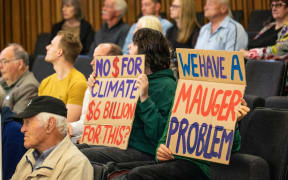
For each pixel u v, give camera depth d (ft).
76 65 30.37
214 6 29.94
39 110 17.47
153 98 20.18
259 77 25.50
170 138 17.54
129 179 17.10
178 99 17.57
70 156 17.04
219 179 17.28
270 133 17.75
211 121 16.87
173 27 33.88
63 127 17.61
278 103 21.97
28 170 17.78
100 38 36.22
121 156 19.74
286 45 26.94
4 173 21.27
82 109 23.24
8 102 28.50
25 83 28.86
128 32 35.68
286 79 25.48
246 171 16.28
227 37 29.84
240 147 18.58
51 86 25.61
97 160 19.42
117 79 20.07
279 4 29.07
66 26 39.01
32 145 17.48
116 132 19.61
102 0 48.24
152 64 20.51
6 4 49.93
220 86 16.92
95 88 20.54
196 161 17.95
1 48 49.98
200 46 30.78
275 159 17.31
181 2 32.35
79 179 16.67
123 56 19.95
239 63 16.48
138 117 20.27
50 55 25.43
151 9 35.94
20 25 49.93
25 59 29.14
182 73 17.62
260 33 30.55
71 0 38.50
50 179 16.76
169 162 17.79
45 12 49.60
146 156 20.11
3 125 21.71
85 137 20.30
